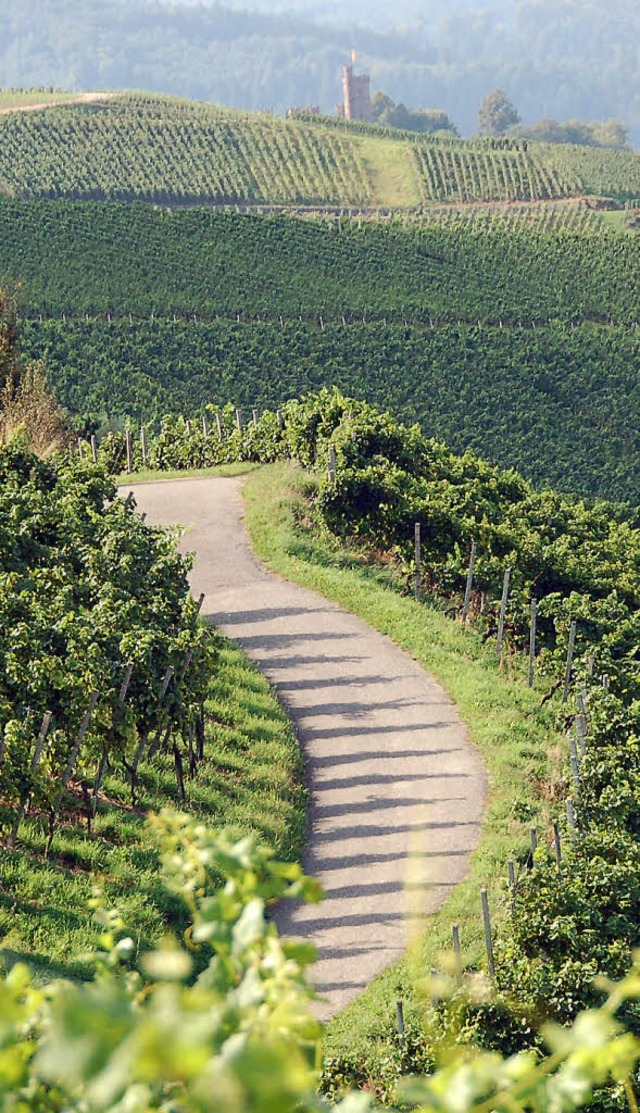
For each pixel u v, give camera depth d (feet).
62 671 98.17
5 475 147.84
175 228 635.25
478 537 170.81
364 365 532.73
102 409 464.24
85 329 520.83
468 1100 9.19
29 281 580.30
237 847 11.43
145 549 128.98
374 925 95.30
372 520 173.88
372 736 126.41
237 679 133.59
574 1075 9.82
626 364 546.67
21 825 96.43
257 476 197.57
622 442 513.45
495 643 151.53
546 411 522.47
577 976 83.30
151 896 91.20
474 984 80.74
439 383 529.86
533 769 119.65
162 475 204.03
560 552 178.50
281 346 535.19
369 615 152.56
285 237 650.02
